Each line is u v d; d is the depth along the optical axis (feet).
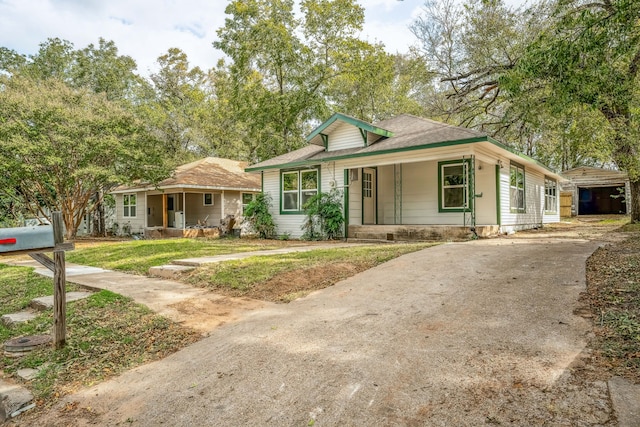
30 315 18.78
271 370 11.02
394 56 86.02
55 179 53.42
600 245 25.91
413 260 22.79
